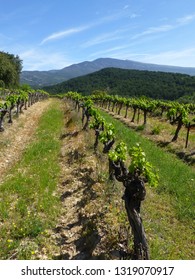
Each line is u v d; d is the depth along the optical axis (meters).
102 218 10.10
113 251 8.47
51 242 9.58
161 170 15.88
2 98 56.59
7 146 20.70
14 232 9.80
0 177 15.08
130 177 8.59
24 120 33.31
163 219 10.96
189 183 14.48
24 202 11.86
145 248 7.96
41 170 15.62
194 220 11.05
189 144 23.72
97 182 13.27
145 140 24.34
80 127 26.45
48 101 79.12
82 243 9.48
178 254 8.97
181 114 24.08
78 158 17.50
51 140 22.98
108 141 15.26
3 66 96.38
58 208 11.83
